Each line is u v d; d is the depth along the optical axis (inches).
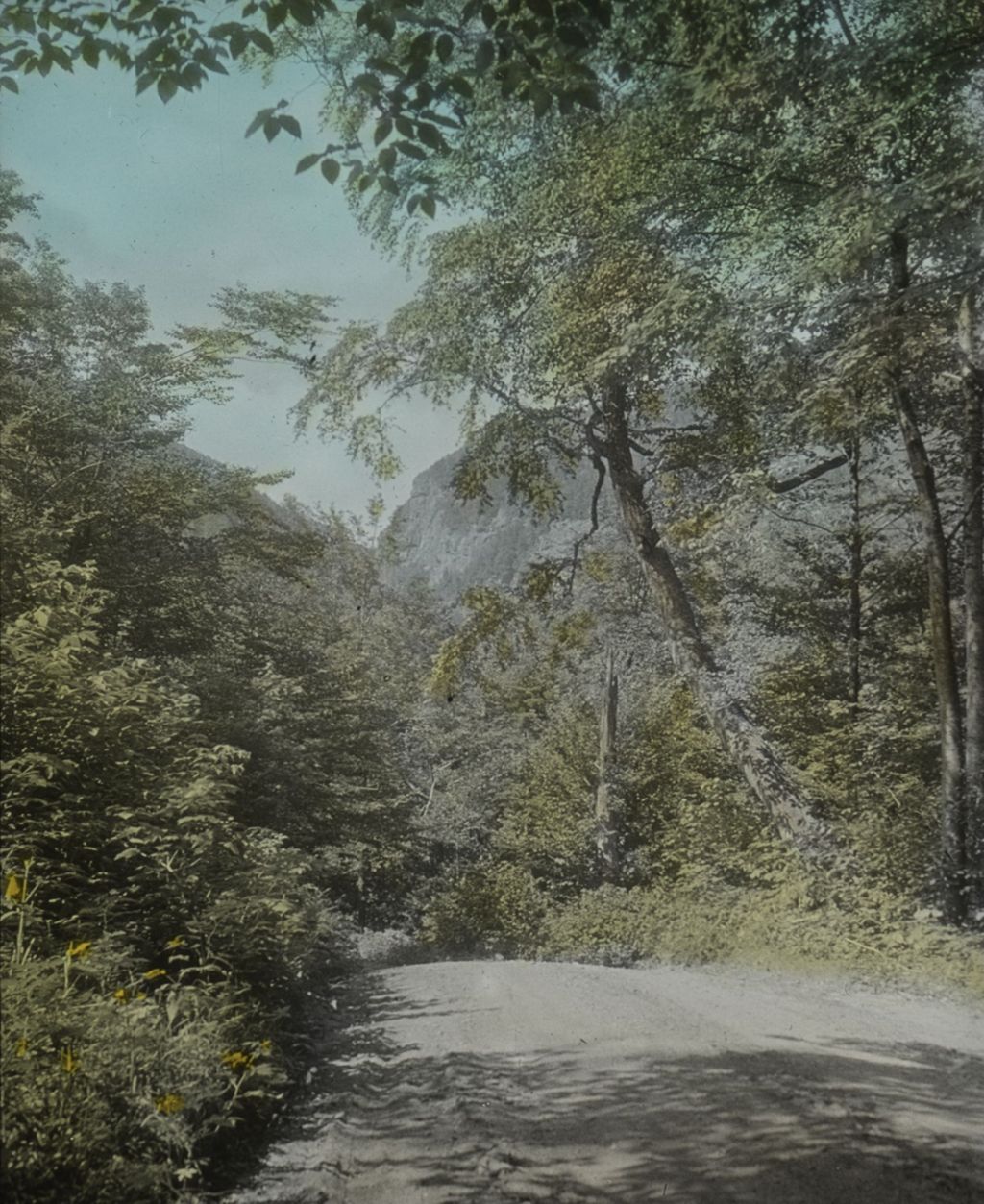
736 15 374.6
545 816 1240.8
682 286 613.3
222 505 768.9
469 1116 202.4
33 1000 171.6
